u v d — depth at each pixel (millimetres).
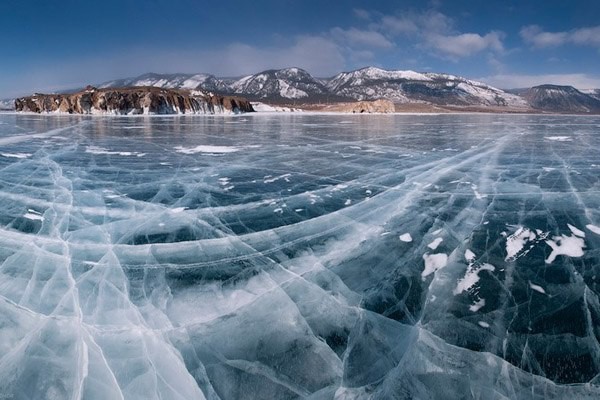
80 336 4211
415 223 7523
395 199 9133
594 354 4062
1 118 43562
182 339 4207
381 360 3967
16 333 4242
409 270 5746
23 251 6152
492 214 8031
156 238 6801
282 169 12984
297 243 6633
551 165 13297
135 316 4566
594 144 19359
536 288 5293
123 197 9383
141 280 5359
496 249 6418
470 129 30734
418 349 4125
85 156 15359
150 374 3725
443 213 8094
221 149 18094
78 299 4871
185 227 7344
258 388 3607
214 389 3584
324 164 13898
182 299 4934
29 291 5023
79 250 6254
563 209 8367
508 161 14109
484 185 10414
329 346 4160
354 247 6461
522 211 8227
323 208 8508
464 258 6109
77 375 3699
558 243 6652
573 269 5797
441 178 11297
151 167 13297
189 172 12469
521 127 33344
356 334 4348
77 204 8695
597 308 4844
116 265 5770
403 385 3650
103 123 36156
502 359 3996
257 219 7812
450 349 4137
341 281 5422
